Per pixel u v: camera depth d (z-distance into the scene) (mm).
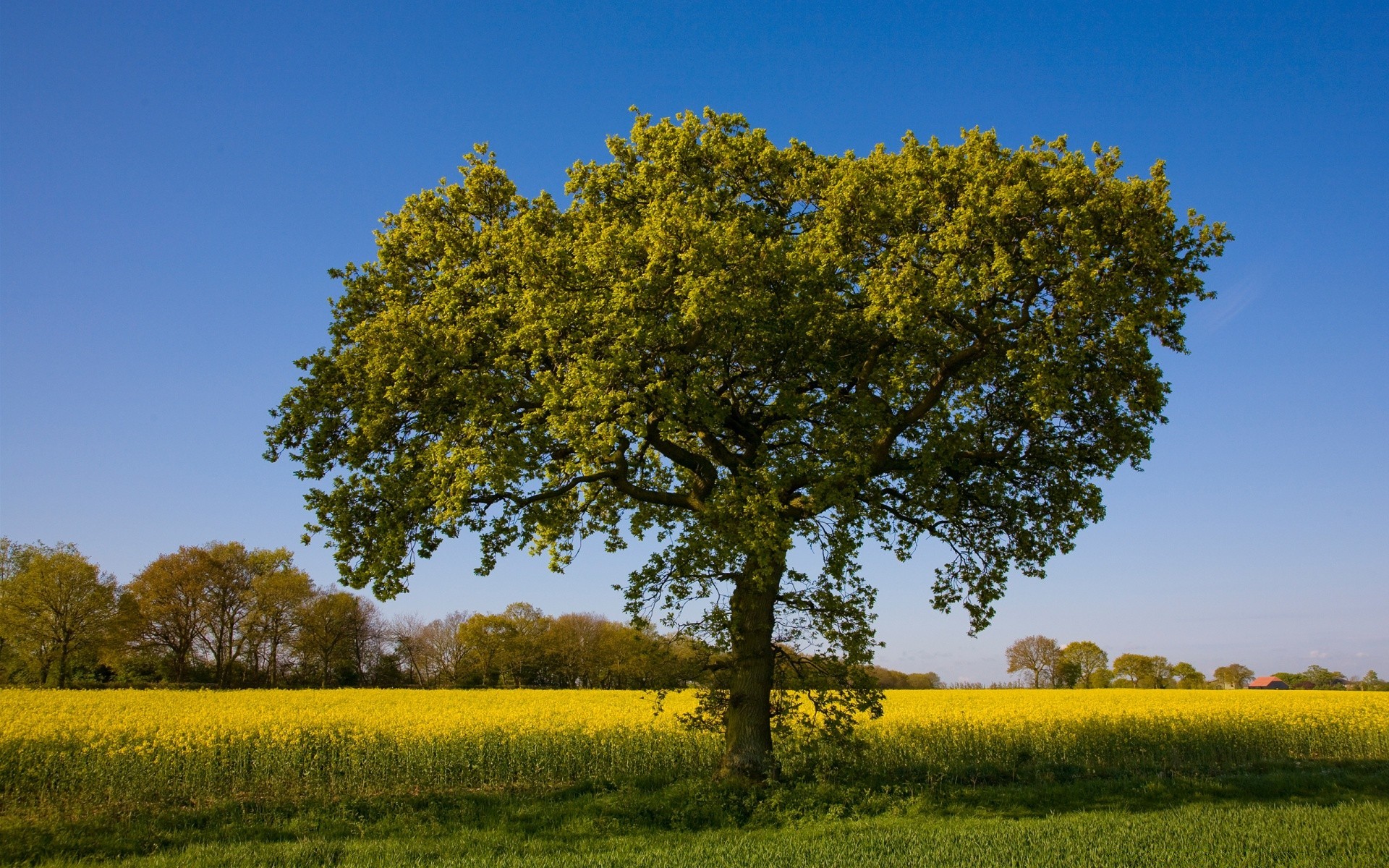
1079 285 14203
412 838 12531
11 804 15438
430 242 17406
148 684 61219
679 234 15125
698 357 15953
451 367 15555
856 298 16266
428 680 75188
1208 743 20469
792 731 17734
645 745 18984
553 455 16328
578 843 12219
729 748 16453
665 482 20766
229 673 64438
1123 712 24219
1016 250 15094
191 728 19344
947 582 18969
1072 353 14422
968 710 26219
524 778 17812
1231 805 14430
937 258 15258
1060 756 20219
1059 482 17828
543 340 15188
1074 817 13117
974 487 17922
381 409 15859
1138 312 14625
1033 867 9867
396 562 15109
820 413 16719
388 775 17219
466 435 15164
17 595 55969
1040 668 75688
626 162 18781
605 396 14133
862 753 18516
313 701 30828
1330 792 16016
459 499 14258
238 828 13461
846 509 15070
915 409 16859
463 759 17594
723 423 16688
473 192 18141
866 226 15844
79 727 19531
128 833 13156
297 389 16438
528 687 69812
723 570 16297
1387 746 21812
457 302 15844
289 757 17016
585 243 15867
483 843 12227
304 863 10930
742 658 16891
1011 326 15336
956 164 15312
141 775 16094
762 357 16375
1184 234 14906
